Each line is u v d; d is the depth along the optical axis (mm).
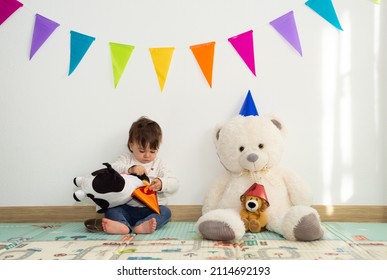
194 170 1936
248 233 1609
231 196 1729
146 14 1945
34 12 1954
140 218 1753
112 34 1949
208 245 1396
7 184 1957
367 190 1900
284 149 1892
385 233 1605
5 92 1955
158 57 1937
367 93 1909
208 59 1924
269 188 1712
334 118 1912
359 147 1905
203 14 1937
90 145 1952
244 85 1926
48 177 1956
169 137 1941
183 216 1925
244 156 1687
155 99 1941
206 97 1935
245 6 1930
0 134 1959
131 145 1823
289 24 1912
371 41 1912
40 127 1956
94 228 1644
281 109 1919
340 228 1716
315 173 1909
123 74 1949
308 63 1918
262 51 1925
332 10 1908
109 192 1647
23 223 1914
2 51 1957
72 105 1954
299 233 1436
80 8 1953
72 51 1944
